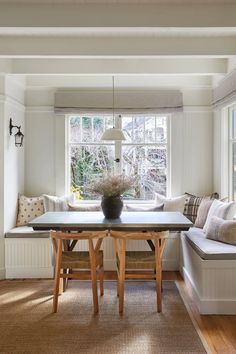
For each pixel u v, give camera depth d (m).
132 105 4.83
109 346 2.54
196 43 3.50
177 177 4.91
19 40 3.49
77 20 2.87
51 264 4.23
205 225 4.09
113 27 2.89
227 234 3.37
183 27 2.90
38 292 3.69
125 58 3.75
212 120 4.89
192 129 4.90
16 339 2.64
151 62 4.15
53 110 4.89
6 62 4.05
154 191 5.04
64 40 3.49
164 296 3.54
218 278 3.10
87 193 5.03
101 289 3.55
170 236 4.51
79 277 3.17
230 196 4.43
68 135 4.99
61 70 4.13
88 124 5.03
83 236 3.05
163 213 3.97
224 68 4.12
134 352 2.45
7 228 4.29
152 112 4.84
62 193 4.91
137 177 4.90
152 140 5.03
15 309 3.22
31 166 4.91
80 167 5.05
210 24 2.89
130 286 3.87
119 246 3.19
